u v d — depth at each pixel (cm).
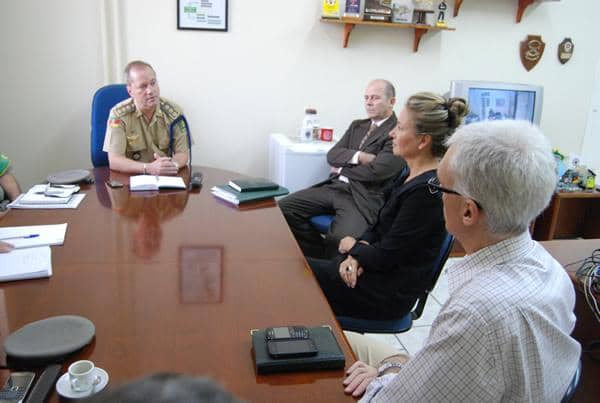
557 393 84
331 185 292
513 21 352
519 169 80
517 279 81
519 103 335
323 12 316
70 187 208
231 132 336
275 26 321
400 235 154
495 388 76
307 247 291
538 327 78
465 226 89
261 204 202
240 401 32
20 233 156
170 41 312
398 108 353
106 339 101
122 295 119
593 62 373
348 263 164
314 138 323
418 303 178
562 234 371
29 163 319
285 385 90
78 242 152
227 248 152
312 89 337
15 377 88
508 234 85
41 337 97
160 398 29
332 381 93
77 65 308
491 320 75
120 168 243
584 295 158
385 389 85
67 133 318
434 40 343
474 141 85
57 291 120
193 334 104
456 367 76
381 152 272
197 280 129
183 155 263
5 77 301
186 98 324
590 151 386
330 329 106
